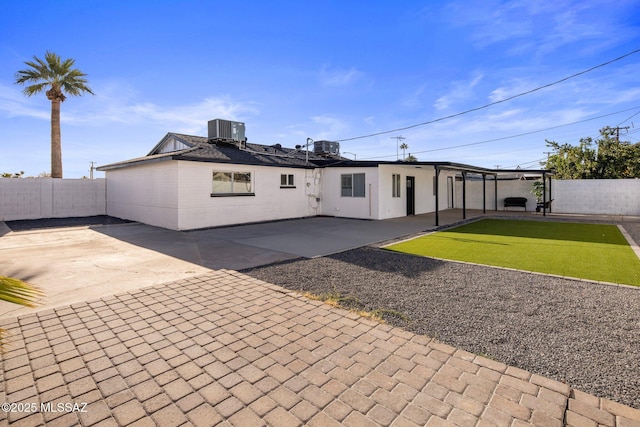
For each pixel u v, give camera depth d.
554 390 2.26
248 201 12.77
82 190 15.39
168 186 11.07
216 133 13.73
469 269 5.64
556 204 17.38
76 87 20.31
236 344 2.95
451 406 2.09
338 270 5.59
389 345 2.93
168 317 3.57
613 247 7.64
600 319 3.48
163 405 2.12
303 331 3.22
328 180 15.77
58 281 4.96
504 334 3.15
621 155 20.97
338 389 2.28
